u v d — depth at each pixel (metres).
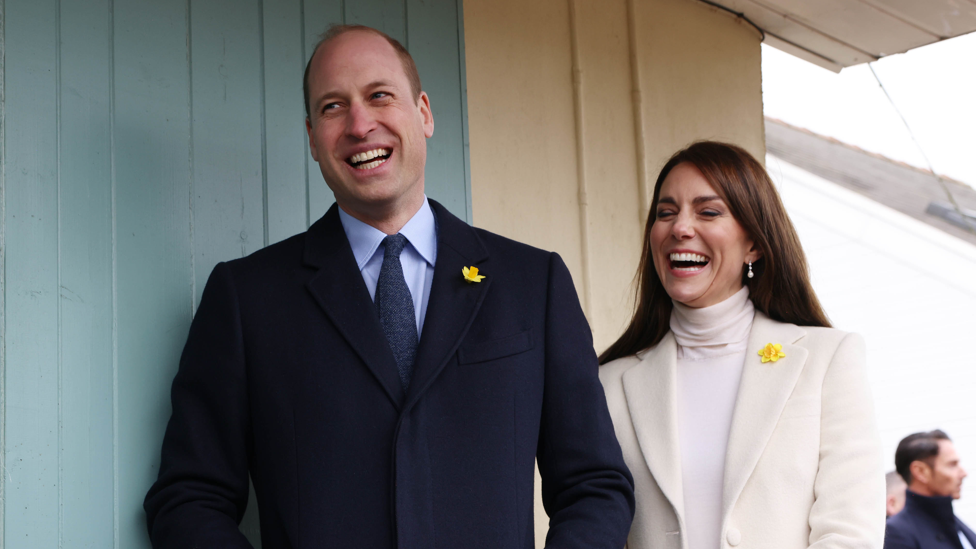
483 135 2.74
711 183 1.98
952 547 5.98
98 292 1.81
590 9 3.13
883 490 1.75
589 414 1.73
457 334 1.67
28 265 1.73
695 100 3.44
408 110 1.76
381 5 2.39
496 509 1.58
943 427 7.51
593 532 1.59
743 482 1.79
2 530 1.64
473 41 2.77
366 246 1.78
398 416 1.59
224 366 1.65
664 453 1.90
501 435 1.62
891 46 3.89
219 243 1.99
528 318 1.76
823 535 1.71
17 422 1.68
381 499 1.54
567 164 2.96
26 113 1.76
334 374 1.62
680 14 3.46
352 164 1.73
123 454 1.79
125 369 1.82
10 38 1.76
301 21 2.22
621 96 3.18
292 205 2.13
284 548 1.56
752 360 1.95
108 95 1.87
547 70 2.96
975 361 7.68
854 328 8.19
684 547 1.81
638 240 3.13
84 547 1.72
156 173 1.92
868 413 1.82
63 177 1.79
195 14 2.03
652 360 2.07
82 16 1.86
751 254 2.05
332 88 1.74
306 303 1.69
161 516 1.58
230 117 2.06
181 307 1.91
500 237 1.90
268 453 1.61
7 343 1.69
